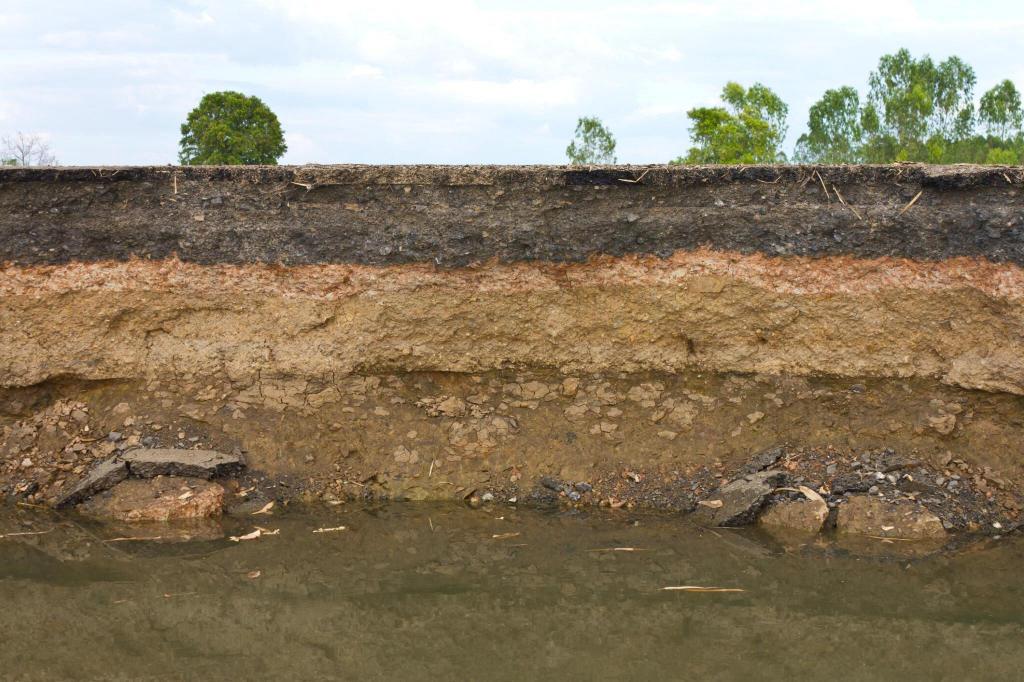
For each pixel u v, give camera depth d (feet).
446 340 21.54
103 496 19.94
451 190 21.34
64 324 21.56
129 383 21.89
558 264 21.04
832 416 20.80
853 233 20.33
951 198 20.11
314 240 21.31
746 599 15.93
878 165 20.61
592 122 59.41
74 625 15.12
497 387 21.85
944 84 63.26
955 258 19.93
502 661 13.83
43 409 21.83
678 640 14.49
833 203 20.53
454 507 20.18
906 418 20.47
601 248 20.93
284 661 13.87
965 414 20.29
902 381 20.59
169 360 21.74
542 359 21.63
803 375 20.98
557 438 21.25
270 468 20.88
